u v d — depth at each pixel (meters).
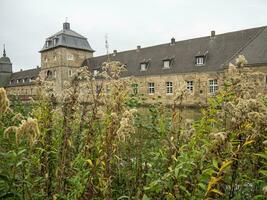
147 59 41.50
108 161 2.49
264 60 27.72
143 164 3.10
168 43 41.78
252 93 3.12
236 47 33.22
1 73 68.62
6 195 2.23
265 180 2.56
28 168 2.61
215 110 2.88
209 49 35.72
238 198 2.31
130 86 4.03
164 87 38.09
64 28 55.41
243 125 2.38
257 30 33.28
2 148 2.95
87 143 2.96
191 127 2.97
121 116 2.74
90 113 3.52
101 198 2.49
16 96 5.38
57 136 3.18
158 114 3.82
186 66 36.34
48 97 3.69
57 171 2.72
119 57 45.94
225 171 2.17
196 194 2.18
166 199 2.39
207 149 2.25
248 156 2.62
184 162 2.20
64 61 53.25
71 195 2.51
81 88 3.49
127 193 2.82
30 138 2.11
